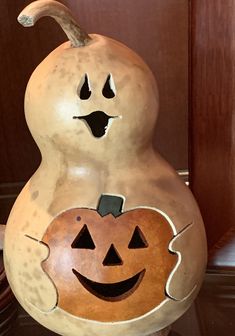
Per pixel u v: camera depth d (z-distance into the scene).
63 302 0.51
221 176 0.67
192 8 0.60
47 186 0.51
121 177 0.50
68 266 0.50
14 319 0.71
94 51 0.48
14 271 0.53
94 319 0.51
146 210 0.50
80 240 0.50
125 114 0.48
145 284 0.50
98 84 0.47
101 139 0.48
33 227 0.51
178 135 0.79
